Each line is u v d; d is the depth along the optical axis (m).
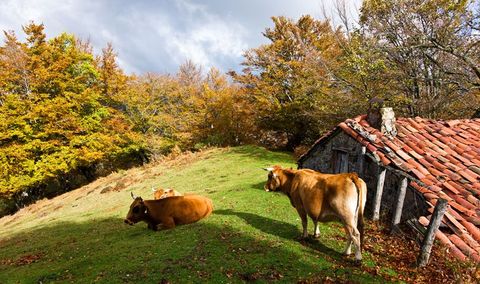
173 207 11.44
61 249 12.04
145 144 37.22
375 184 10.86
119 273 8.00
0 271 10.55
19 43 31.89
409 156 10.52
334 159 13.02
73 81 33.59
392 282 7.16
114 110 38.03
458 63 17.41
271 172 9.82
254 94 32.25
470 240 7.94
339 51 24.98
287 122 31.78
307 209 8.61
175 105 42.09
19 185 28.70
